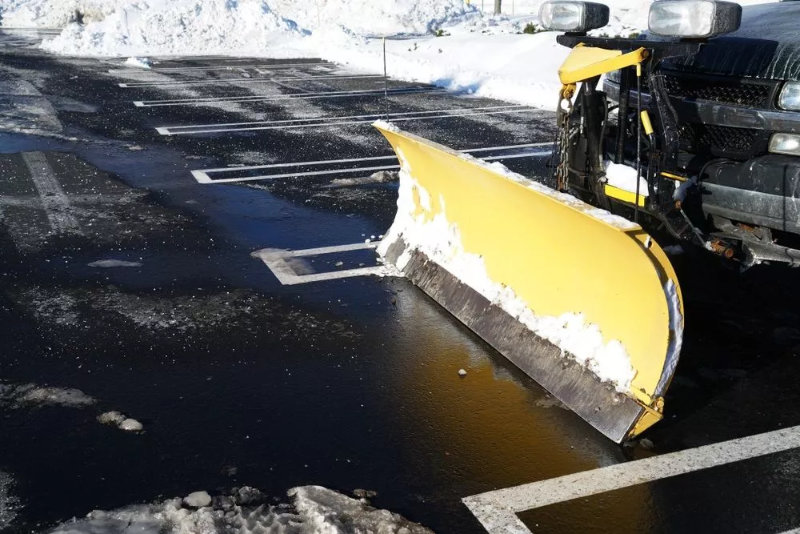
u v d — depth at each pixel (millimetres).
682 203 4895
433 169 5457
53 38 25094
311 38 24203
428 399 4270
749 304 5488
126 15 24422
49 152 10156
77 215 7488
